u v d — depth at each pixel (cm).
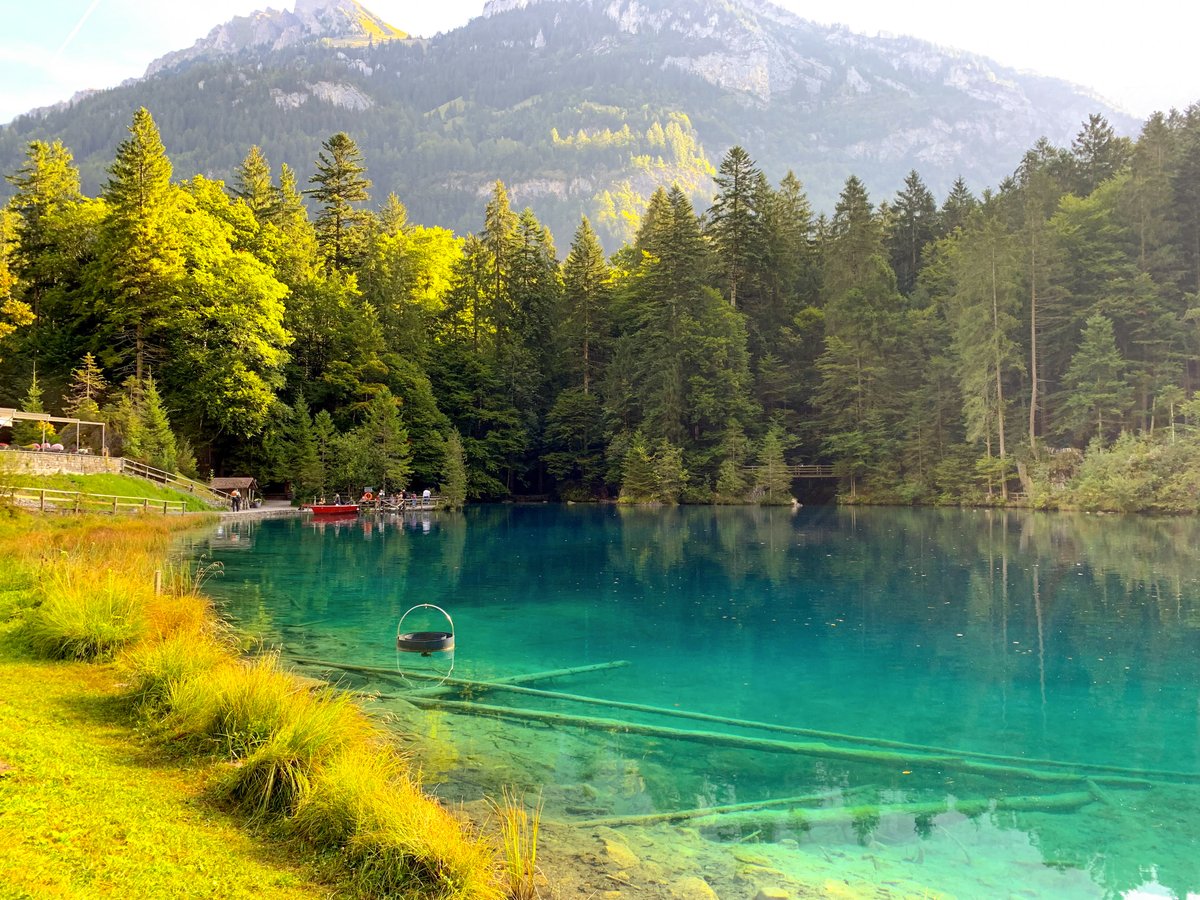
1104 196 5416
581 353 6725
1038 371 5300
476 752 862
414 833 518
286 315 5119
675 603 1847
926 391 5500
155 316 4284
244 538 3003
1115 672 1247
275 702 711
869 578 2223
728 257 6462
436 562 2548
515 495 6619
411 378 5700
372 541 3148
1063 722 1005
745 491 5669
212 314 4284
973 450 5275
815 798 766
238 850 504
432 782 769
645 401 5894
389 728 923
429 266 7312
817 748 903
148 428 3841
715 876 599
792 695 1122
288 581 2059
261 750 607
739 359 5872
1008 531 3525
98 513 2797
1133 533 3300
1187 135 5366
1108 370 4750
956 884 602
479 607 1783
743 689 1150
